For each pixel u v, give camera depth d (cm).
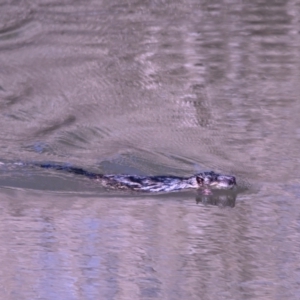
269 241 3759
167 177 4447
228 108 5691
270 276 3466
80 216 4034
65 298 3297
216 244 3744
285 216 3994
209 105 5722
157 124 5384
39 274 3500
